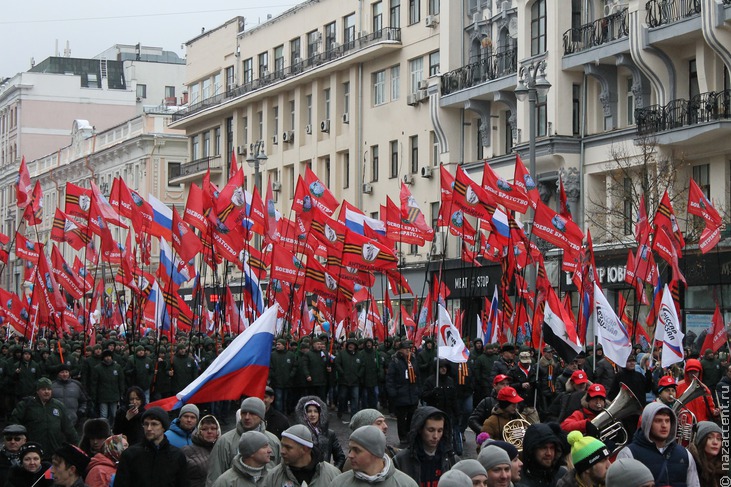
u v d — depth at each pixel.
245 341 11.77
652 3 38.91
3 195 113.19
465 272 47.69
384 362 29.05
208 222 29.62
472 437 25.64
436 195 51.69
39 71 116.44
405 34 54.41
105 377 25.62
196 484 11.84
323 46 61.06
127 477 10.98
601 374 22.72
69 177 96.50
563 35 42.56
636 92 40.31
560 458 10.02
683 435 12.78
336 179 59.62
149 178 81.50
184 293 70.06
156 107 98.12
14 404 26.14
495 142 48.25
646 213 34.50
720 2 35.88
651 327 29.52
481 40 49.34
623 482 7.63
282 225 33.28
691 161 38.84
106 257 31.06
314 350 28.48
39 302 31.08
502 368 22.16
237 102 67.75
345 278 29.33
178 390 26.70
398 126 54.75
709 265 36.81
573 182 42.22
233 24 70.88
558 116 42.59
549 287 20.28
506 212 29.06
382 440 8.80
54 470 10.74
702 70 37.84
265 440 10.14
